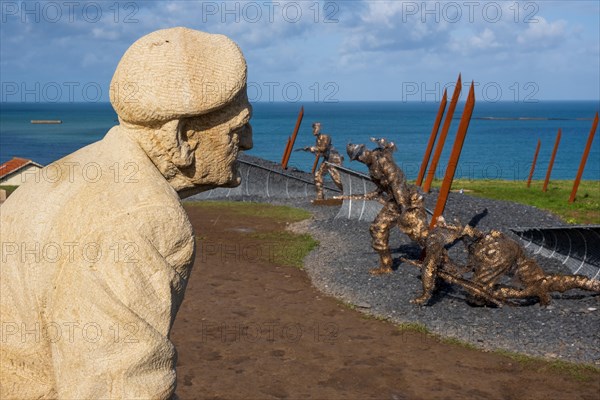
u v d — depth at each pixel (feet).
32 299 4.83
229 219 51.67
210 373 21.67
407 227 29.63
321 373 21.81
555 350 23.61
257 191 64.03
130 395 4.50
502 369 22.22
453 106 51.34
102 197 4.88
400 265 34.88
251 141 6.10
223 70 5.21
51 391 5.07
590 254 34.88
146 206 4.87
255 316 28.02
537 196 65.36
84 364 4.50
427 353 23.71
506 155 205.36
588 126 443.73
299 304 29.94
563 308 27.76
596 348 23.59
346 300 30.42
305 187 63.62
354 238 42.45
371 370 22.08
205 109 5.18
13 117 553.64
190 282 33.22
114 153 5.23
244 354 23.41
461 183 79.41
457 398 19.92
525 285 27.89
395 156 180.96
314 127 60.23
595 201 62.23
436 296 29.76
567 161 195.11
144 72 5.09
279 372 21.85
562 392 20.42
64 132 322.14
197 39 5.26
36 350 4.95
